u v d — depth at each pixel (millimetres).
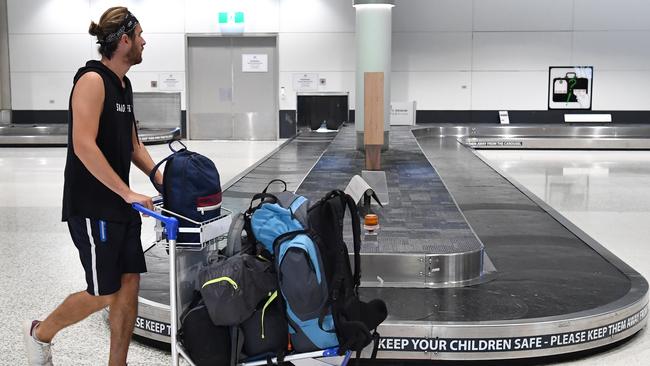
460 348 3678
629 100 17531
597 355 3908
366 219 5020
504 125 16828
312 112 17859
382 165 9359
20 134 16750
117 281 2961
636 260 5941
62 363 3729
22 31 17922
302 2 17469
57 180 10867
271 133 18125
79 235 2932
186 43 17750
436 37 17562
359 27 11188
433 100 17797
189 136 18188
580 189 9977
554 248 5773
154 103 18016
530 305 4176
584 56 17469
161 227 3062
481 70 17625
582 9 17297
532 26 17422
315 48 17594
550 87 17578
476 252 4668
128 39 2941
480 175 10047
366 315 3070
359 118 11289
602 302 4262
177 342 3006
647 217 7906
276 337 3016
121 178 2998
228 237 3188
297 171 9289
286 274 2902
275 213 3039
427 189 7262
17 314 4500
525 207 7648
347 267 3029
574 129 16375
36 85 18047
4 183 10570
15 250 6285
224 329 3027
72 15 17844
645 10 17203
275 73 17875
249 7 17547
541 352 3746
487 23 17453
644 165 12969
